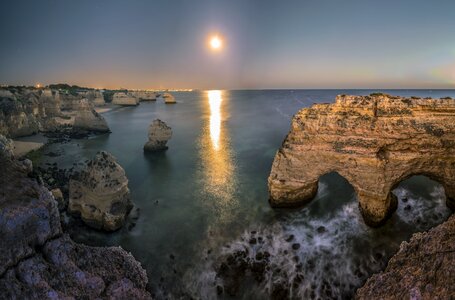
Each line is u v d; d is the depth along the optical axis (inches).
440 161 690.2
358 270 603.2
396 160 692.1
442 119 663.8
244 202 937.5
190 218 848.9
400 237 687.1
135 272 292.2
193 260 660.1
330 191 949.2
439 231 264.2
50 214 246.4
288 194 844.6
